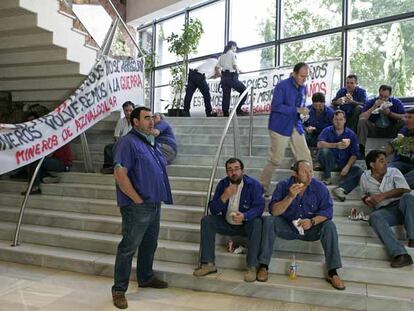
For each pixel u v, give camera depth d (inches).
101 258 148.2
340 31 280.7
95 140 246.7
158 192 120.9
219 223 134.3
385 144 194.2
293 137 157.8
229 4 352.2
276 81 263.1
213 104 301.0
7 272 146.3
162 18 413.4
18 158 156.6
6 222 185.0
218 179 184.1
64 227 174.1
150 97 414.9
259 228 128.7
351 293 115.3
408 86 250.7
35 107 237.6
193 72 277.6
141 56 239.0
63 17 195.5
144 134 123.3
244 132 220.5
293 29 311.9
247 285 124.6
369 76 268.7
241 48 342.6
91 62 213.6
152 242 128.5
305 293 119.0
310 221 126.8
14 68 219.9
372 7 267.3
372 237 139.7
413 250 125.8
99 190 190.7
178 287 132.4
